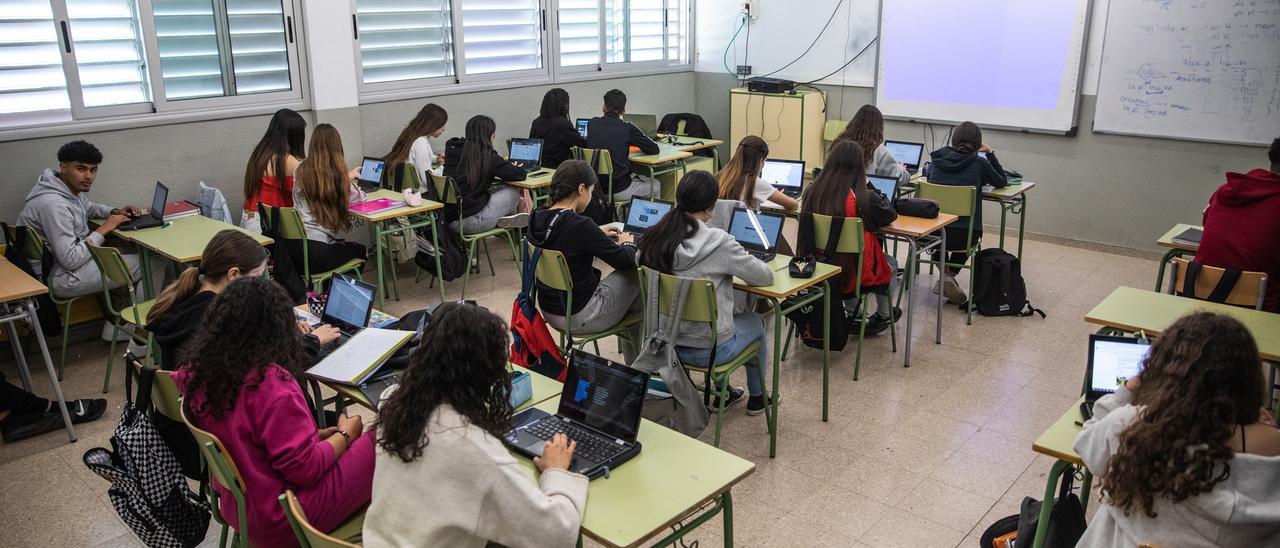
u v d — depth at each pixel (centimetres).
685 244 296
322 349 257
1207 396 157
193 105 482
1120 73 554
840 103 716
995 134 623
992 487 298
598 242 314
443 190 490
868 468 312
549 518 167
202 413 193
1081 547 188
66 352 431
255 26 502
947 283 471
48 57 429
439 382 168
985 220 649
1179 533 164
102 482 311
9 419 341
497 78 644
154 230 414
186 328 257
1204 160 534
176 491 217
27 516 289
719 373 301
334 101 539
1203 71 520
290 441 193
